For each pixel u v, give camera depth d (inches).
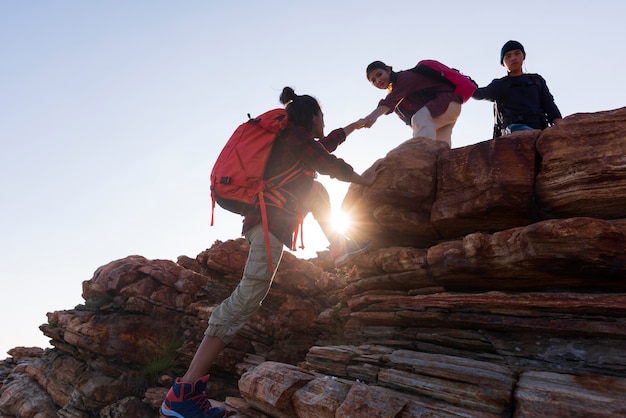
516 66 236.2
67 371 350.0
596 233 126.6
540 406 115.0
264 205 123.2
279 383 159.2
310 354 188.2
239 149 125.6
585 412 107.3
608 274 131.3
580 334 133.6
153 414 294.4
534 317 143.3
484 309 154.4
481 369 138.1
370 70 221.0
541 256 135.9
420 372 145.1
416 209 181.3
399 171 181.9
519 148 158.6
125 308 347.6
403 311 179.8
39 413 341.1
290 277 365.4
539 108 229.6
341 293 239.1
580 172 142.7
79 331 334.6
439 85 218.5
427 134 210.4
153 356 331.9
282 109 133.3
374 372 156.9
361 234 198.8
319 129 138.9
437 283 176.1
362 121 169.8
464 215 166.1
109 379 317.1
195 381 124.3
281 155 129.0
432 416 123.4
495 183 157.4
